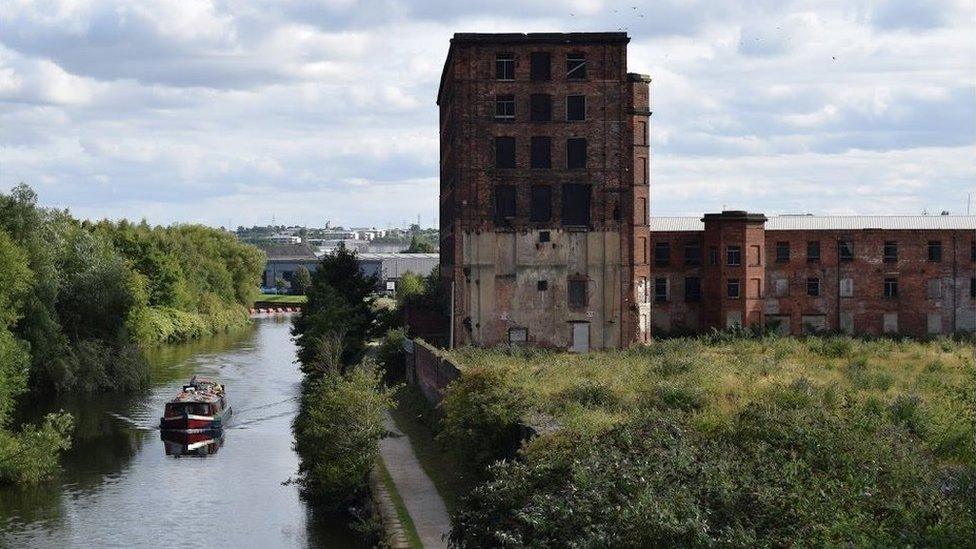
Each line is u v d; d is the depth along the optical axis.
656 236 92.75
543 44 75.69
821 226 95.50
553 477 24.88
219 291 142.12
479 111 75.75
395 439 52.53
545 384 47.12
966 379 43.31
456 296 76.25
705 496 21.67
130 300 80.00
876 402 37.09
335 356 70.19
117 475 50.47
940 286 94.25
